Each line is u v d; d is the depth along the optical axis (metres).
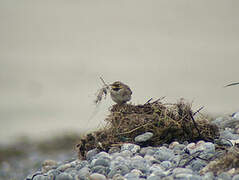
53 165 10.80
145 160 9.12
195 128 10.12
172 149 9.77
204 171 8.23
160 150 9.48
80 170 9.08
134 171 8.58
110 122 10.64
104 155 9.67
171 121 10.19
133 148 9.83
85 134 10.68
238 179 7.62
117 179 8.26
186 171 8.18
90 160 9.74
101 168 8.98
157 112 10.45
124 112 10.63
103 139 10.40
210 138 10.04
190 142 10.09
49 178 8.91
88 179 8.59
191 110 10.47
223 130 10.77
